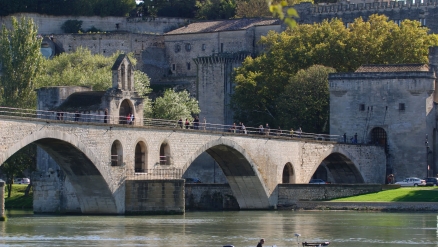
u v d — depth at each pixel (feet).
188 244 383.86
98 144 478.18
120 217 485.56
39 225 446.60
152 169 510.58
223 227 447.83
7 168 644.27
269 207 595.06
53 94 562.66
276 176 602.85
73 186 493.36
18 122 431.84
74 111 555.28
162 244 382.83
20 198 647.56
